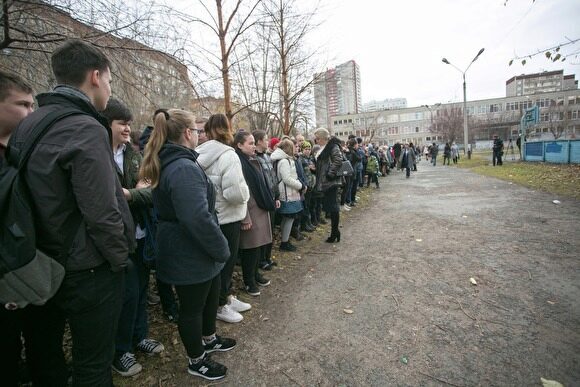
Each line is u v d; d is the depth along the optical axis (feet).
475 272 12.03
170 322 9.78
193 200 6.12
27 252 4.23
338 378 7.06
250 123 29.89
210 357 7.98
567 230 16.16
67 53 5.05
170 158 6.46
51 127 4.50
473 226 18.39
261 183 11.09
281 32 25.27
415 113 256.73
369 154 39.55
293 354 7.99
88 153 4.50
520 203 23.57
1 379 5.65
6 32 9.55
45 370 6.03
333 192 16.66
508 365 7.08
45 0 9.94
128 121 8.05
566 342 7.73
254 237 11.04
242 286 12.05
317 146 21.34
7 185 4.31
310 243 17.39
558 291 10.16
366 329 8.87
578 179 31.17
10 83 5.38
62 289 4.76
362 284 11.76
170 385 7.10
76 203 4.65
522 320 8.75
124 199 5.39
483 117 234.38
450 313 9.36
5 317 5.39
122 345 7.44
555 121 185.16
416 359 7.49
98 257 4.86
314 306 10.36
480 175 45.32
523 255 13.33
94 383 5.08
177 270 6.58
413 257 14.15
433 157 81.35
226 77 18.90
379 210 25.68
